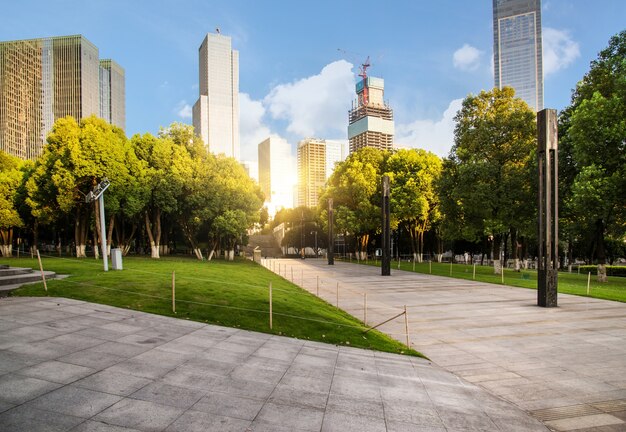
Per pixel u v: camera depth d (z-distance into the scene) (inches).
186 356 342.6
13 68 5885.8
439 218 2042.3
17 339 343.3
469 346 480.4
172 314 485.4
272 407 261.0
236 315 509.7
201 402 257.4
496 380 366.9
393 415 267.7
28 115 6018.7
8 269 668.1
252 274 1127.0
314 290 979.9
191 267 1097.4
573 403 316.2
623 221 1154.7
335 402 279.7
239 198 1684.3
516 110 1422.2
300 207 3503.9
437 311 703.1
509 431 261.1
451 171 1569.9
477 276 1348.4
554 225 757.3
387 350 445.7
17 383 258.7
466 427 260.2
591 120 1026.7
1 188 1572.3
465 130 1539.1
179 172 1533.0
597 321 618.2
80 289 570.9
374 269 1688.0
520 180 1285.7
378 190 2108.8
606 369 398.3
